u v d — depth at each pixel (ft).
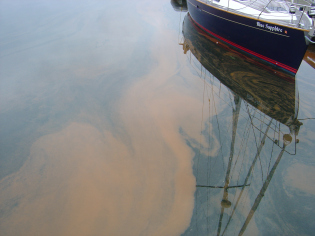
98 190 11.32
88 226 10.05
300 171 11.78
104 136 13.99
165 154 12.88
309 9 17.79
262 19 16.88
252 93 16.20
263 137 13.42
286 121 14.17
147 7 29.86
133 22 26.30
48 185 11.62
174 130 14.12
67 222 10.20
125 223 10.16
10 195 11.28
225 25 19.85
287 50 16.37
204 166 12.23
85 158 12.80
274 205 10.55
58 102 16.51
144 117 15.06
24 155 13.12
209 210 10.46
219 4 20.31
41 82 18.26
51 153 13.12
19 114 15.70
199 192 11.14
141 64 19.76
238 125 14.15
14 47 22.70
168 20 26.48
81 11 29.45
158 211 10.53
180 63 19.66
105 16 27.91
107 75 18.71
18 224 10.19
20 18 28.35
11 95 17.20
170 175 11.87
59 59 20.72
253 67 18.44
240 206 10.55
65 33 24.76
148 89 17.19
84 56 20.99
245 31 18.39
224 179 11.60
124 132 14.19
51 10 30.09
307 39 14.82
